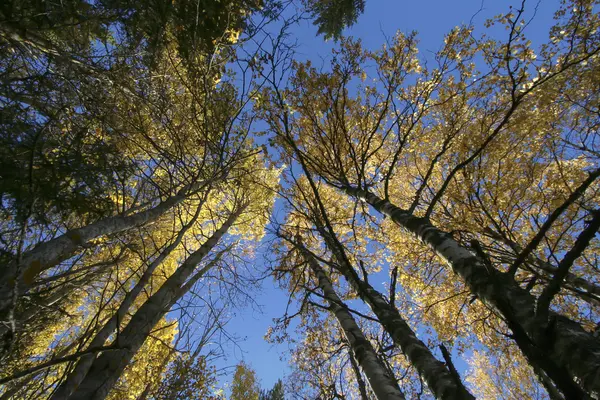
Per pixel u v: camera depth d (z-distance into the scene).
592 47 4.96
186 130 5.42
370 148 6.66
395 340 3.10
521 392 8.28
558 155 5.92
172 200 4.57
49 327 5.16
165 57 5.00
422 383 2.71
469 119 5.90
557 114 5.58
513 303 1.91
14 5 3.11
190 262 5.32
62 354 4.81
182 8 4.48
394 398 2.78
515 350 7.03
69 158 3.56
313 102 5.60
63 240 2.91
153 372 6.93
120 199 5.46
